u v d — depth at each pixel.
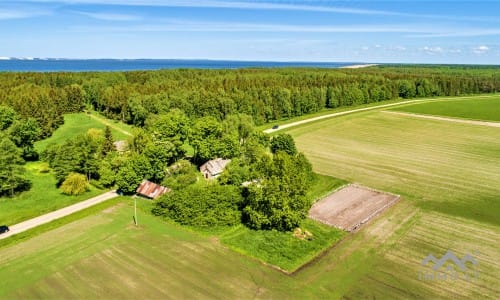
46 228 48.81
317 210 55.53
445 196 60.81
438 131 108.62
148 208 55.38
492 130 109.81
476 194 61.62
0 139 68.06
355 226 50.12
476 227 50.03
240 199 52.84
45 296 35.16
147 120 98.56
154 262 40.97
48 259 41.44
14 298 34.84
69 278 37.94
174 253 42.91
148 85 139.12
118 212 54.12
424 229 49.41
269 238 46.59
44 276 38.25
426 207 56.44
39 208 55.62
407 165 77.25
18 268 39.66
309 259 42.12
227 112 112.44
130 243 45.09
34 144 91.50
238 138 80.62
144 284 37.00
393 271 39.84
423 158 82.31
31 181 66.94
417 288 36.94
